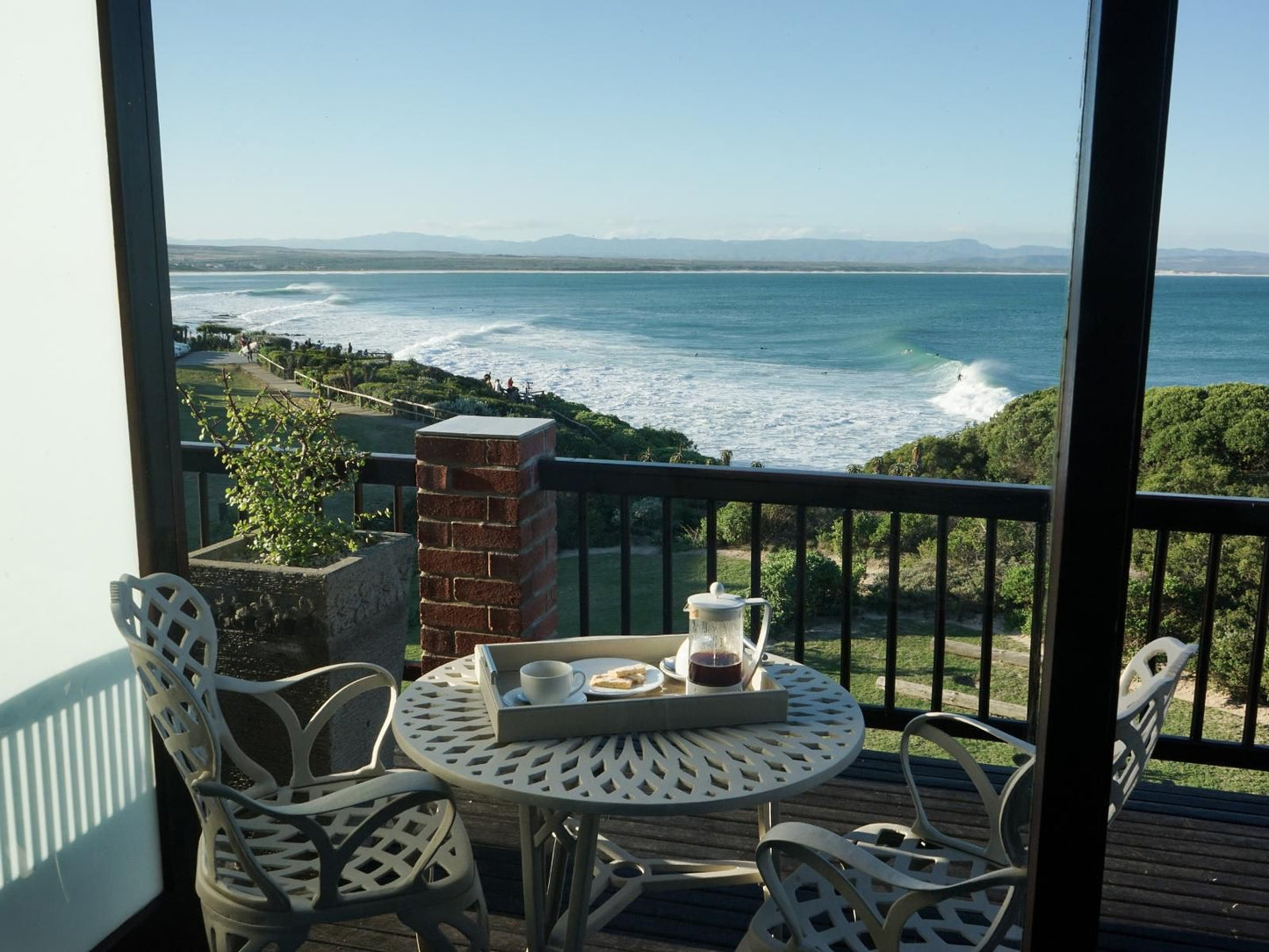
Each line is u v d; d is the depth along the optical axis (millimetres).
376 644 3018
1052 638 1179
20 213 1889
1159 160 1062
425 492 3357
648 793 1562
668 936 2232
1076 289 1111
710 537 3277
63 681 1996
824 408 32688
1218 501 2777
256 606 2795
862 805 2852
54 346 1969
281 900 1600
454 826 1840
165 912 2238
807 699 1949
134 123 2086
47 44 1930
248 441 3000
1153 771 6426
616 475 3312
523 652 2100
